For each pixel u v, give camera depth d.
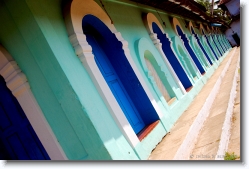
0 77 3.64
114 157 3.01
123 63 4.68
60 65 3.00
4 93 3.67
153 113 4.71
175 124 5.17
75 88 3.04
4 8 3.13
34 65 3.13
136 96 4.77
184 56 9.30
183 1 8.16
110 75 4.56
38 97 3.21
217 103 6.40
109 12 5.00
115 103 3.62
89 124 3.01
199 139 4.27
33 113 3.22
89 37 4.48
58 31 3.30
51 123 3.21
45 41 3.00
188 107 6.43
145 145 3.90
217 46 20.23
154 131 4.37
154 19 7.29
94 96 3.33
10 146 3.91
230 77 9.60
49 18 3.24
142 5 7.09
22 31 3.09
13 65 3.16
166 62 6.70
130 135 3.60
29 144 3.67
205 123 5.05
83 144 3.07
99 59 4.49
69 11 3.51
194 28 13.68
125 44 4.66
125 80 4.76
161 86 6.21
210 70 12.39
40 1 3.20
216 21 19.06
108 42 4.68
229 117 5.02
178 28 10.30
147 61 6.11
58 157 3.15
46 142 3.21
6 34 3.22
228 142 4.04
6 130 3.86
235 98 6.65
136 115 4.72
